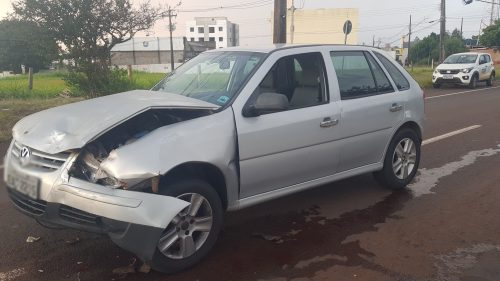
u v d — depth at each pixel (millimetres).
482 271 3758
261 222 4777
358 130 5047
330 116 4730
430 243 4281
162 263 3596
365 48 5473
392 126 5473
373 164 5418
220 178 3943
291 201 5402
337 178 5031
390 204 5305
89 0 12883
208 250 3869
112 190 3287
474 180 6227
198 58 5258
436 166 6938
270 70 4457
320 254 4059
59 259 3912
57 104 12953
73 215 3447
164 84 4980
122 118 3533
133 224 3258
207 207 3816
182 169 3693
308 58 4832
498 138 8992
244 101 4137
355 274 3709
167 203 3393
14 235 4375
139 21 13961
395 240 4344
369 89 5297
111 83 13961
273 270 3773
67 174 3385
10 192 3840
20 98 15750
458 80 21547
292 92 4711
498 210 5125
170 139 3551
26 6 12750
